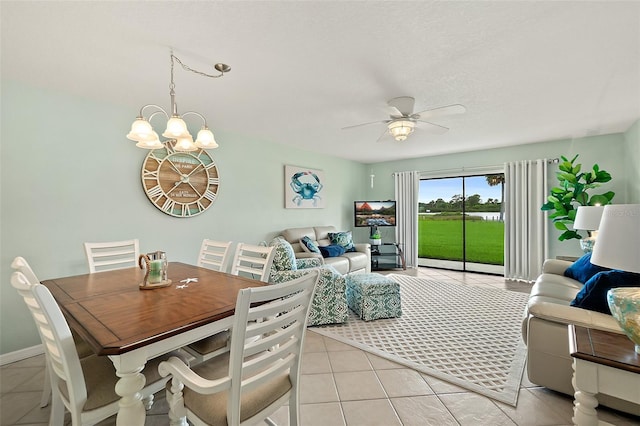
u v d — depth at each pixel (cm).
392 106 268
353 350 238
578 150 416
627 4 142
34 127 237
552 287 258
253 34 169
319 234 509
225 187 380
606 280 163
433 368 209
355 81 230
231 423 100
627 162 373
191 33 168
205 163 356
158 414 166
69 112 255
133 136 183
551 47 182
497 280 472
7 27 161
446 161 544
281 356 118
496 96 261
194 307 135
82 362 133
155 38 173
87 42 177
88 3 142
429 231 599
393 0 141
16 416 165
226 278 191
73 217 257
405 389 187
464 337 260
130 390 104
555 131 380
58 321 105
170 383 119
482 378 196
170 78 225
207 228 360
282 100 271
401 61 200
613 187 392
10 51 186
